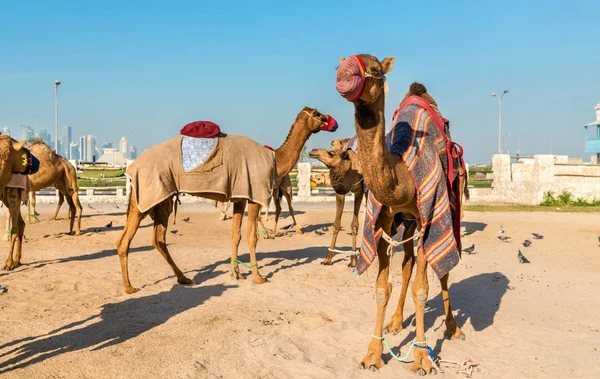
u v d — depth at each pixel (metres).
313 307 8.18
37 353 6.06
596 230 17.27
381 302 5.99
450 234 5.70
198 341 6.57
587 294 9.16
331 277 10.23
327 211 23.83
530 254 13.02
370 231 5.90
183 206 27.02
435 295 9.14
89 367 5.69
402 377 5.70
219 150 9.26
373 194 5.50
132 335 6.75
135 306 8.08
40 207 25.36
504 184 31.17
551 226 18.31
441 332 7.12
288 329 7.07
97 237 15.05
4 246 13.32
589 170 29.05
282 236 15.96
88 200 29.14
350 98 4.95
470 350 6.50
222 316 7.62
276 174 10.56
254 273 9.75
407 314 7.92
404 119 6.02
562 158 29.02
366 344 6.65
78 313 7.65
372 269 11.06
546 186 28.41
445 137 6.32
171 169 8.95
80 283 9.35
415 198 5.70
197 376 5.55
